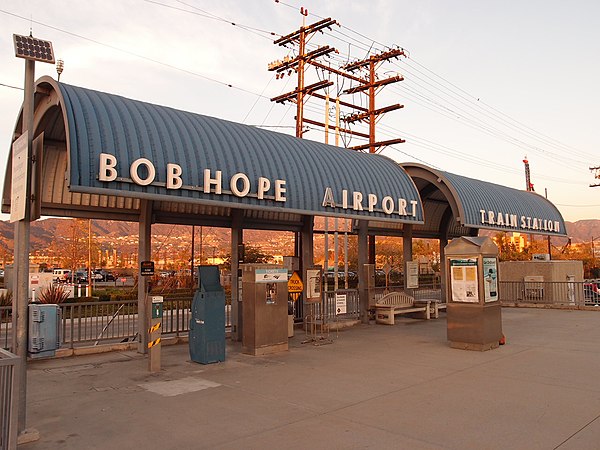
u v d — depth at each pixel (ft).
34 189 21.40
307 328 50.47
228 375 31.09
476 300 39.24
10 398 17.89
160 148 32.76
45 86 32.53
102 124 30.78
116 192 29.91
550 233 77.15
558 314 65.10
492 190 69.46
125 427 21.34
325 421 21.86
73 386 28.55
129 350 40.47
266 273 38.55
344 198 45.03
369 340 44.75
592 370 31.83
